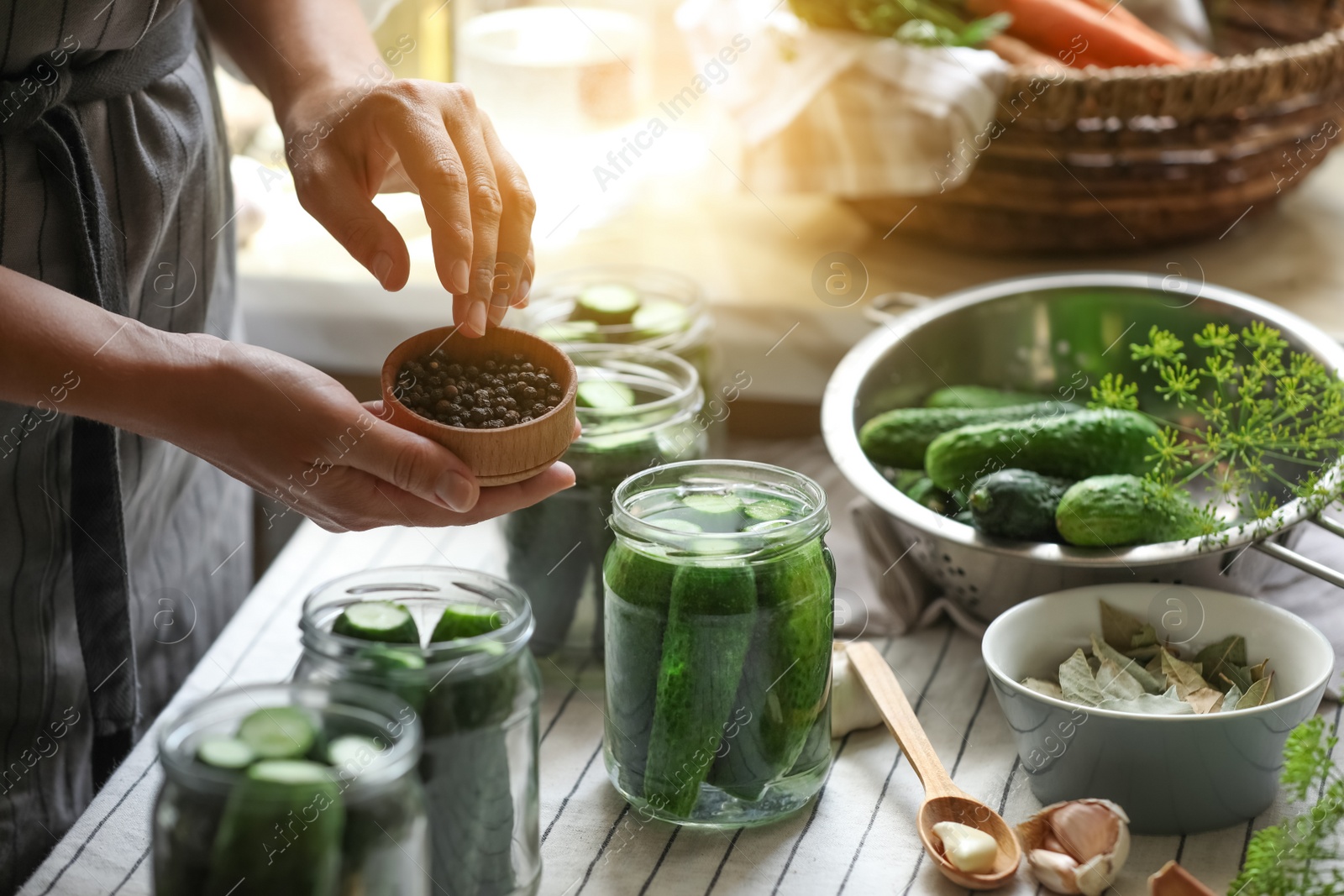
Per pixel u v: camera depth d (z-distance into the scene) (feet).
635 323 3.59
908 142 4.04
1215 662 2.99
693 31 4.29
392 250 3.01
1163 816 2.84
